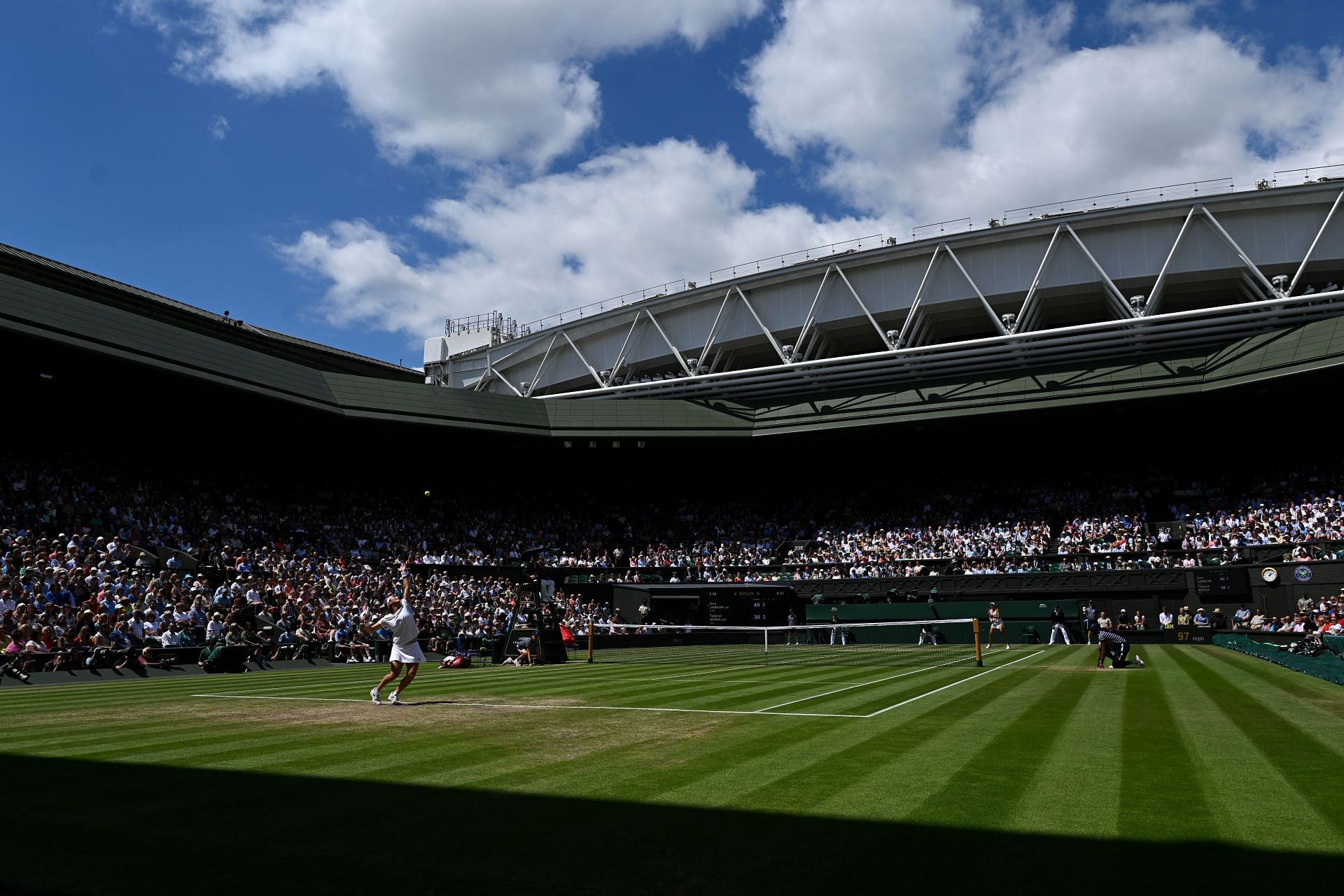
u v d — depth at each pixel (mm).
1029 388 49875
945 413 51312
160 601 29438
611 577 53094
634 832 6402
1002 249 53125
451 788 7891
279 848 6035
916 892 5129
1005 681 19734
